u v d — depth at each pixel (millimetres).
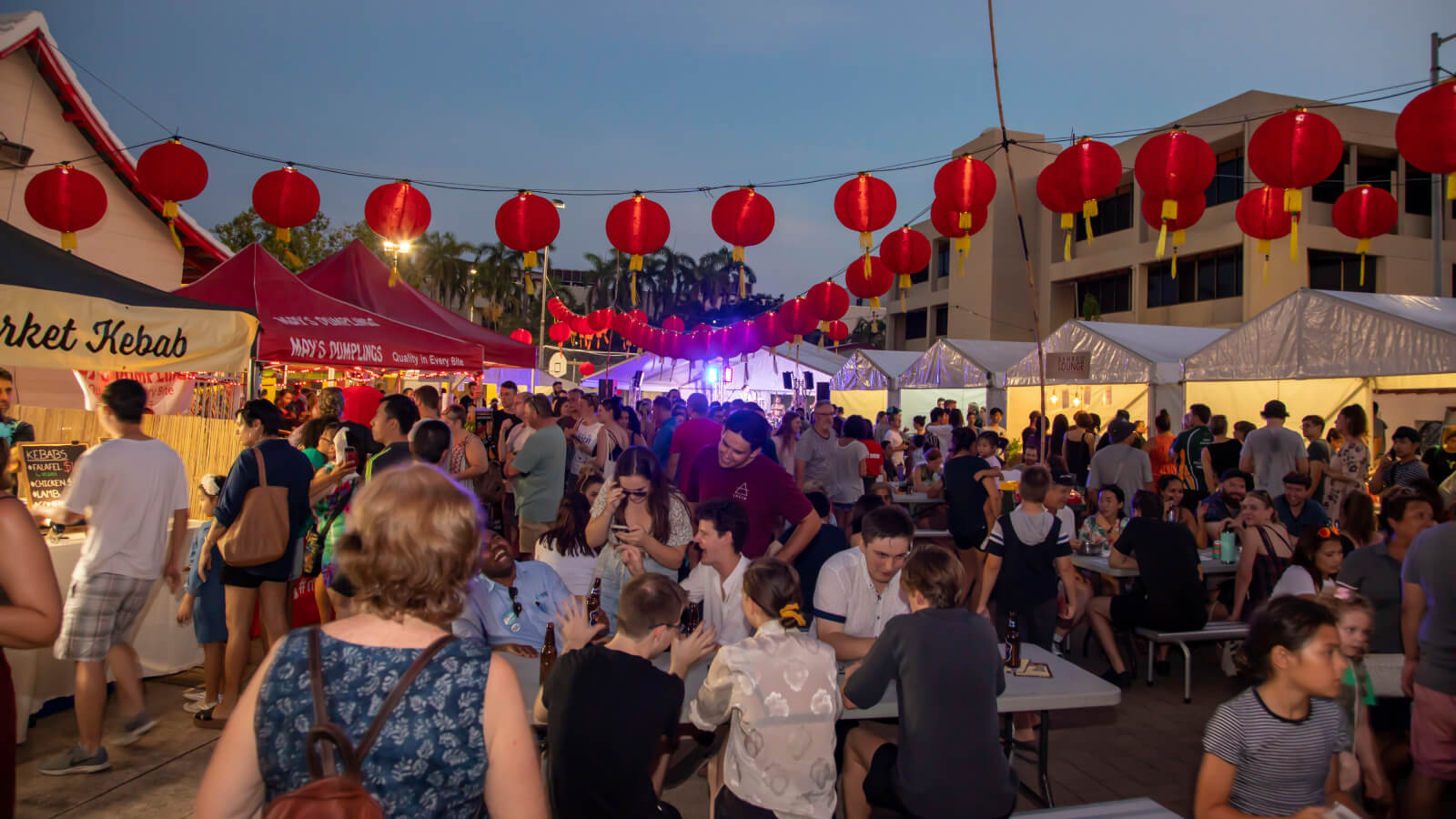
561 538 4348
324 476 5266
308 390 11750
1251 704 2537
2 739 2152
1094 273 30625
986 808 2691
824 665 2781
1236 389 13055
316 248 30094
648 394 22734
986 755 2721
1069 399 15914
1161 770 4438
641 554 3760
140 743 4355
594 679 2609
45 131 11023
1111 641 6012
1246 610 6191
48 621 2170
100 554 3947
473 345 9086
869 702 2875
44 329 4723
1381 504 4133
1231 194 25609
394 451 5062
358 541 1382
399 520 1354
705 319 41125
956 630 2820
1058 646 6648
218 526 4492
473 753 1322
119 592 4012
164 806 3719
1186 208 5586
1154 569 5656
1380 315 9492
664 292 57000
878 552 3496
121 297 5285
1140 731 5012
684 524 4227
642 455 4094
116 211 12039
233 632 4523
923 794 2688
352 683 1300
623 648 2754
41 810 3652
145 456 4102
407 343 8492
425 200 6559
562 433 7238
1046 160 34781
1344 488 8250
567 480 9523
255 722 1308
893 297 43094
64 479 4945
